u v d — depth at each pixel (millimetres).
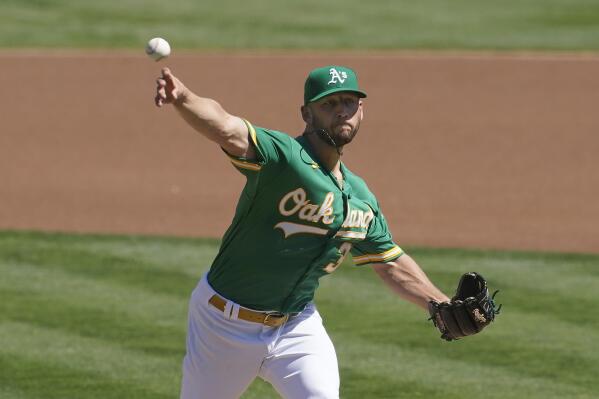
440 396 26250
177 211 45375
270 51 68812
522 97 59219
